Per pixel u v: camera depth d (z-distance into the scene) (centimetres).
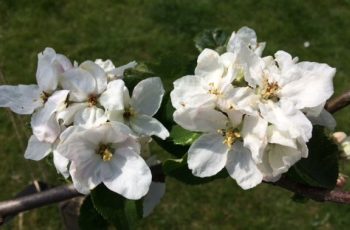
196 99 17
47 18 65
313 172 18
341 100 21
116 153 18
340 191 18
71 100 18
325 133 19
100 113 18
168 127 19
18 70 59
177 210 52
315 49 66
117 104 17
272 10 69
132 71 20
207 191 53
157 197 21
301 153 16
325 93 17
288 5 69
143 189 17
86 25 64
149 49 63
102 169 18
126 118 18
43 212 51
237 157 17
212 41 24
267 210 53
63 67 18
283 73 17
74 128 17
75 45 62
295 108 17
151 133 18
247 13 68
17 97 18
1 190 52
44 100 18
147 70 20
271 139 16
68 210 28
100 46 62
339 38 67
